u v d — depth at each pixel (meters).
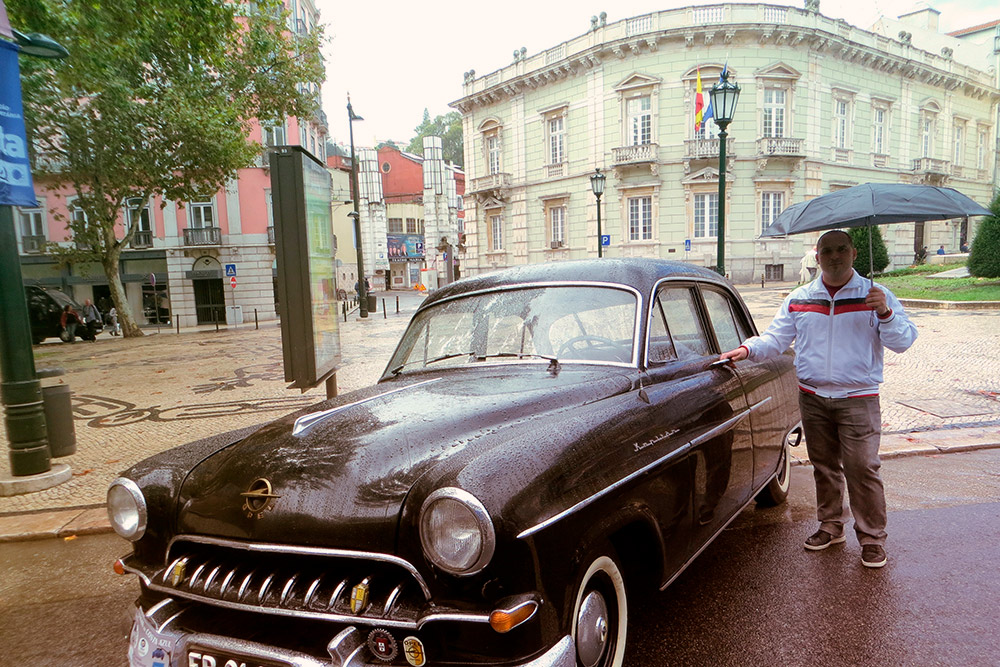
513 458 1.93
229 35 18.95
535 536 1.79
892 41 37.19
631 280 3.11
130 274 32.94
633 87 32.75
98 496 5.27
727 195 32.41
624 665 2.62
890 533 3.93
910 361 9.68
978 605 3.03
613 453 2.22
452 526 1.76
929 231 44.12
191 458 2.54
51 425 6.07
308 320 4.97
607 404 2.49
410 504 1.86
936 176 40.16
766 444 3.76
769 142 31.72
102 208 22.73
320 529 1.95
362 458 2.12
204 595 2.06
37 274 32.44
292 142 33.59
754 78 31.81
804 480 5.11
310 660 1.83
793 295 3.71
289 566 2.06
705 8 31.59
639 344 2.89
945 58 40.88
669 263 3.52
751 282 32.59
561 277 3.26
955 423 6.32
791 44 32.03
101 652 3.04
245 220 32.50
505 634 1.72
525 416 2.35
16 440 5.54
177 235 32.28
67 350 20.27
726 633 2.85
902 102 38.38
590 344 2.94
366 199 59.62
